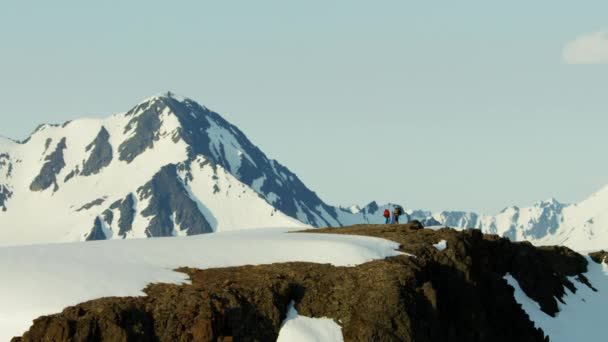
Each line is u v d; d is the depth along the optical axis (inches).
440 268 4635.8
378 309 3929.6
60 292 3464.6
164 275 3811.5
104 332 3289.9
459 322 4534.9
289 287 3892.7
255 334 3668.8
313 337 3752.5
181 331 3444.9
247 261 4168.3
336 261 4229.8
